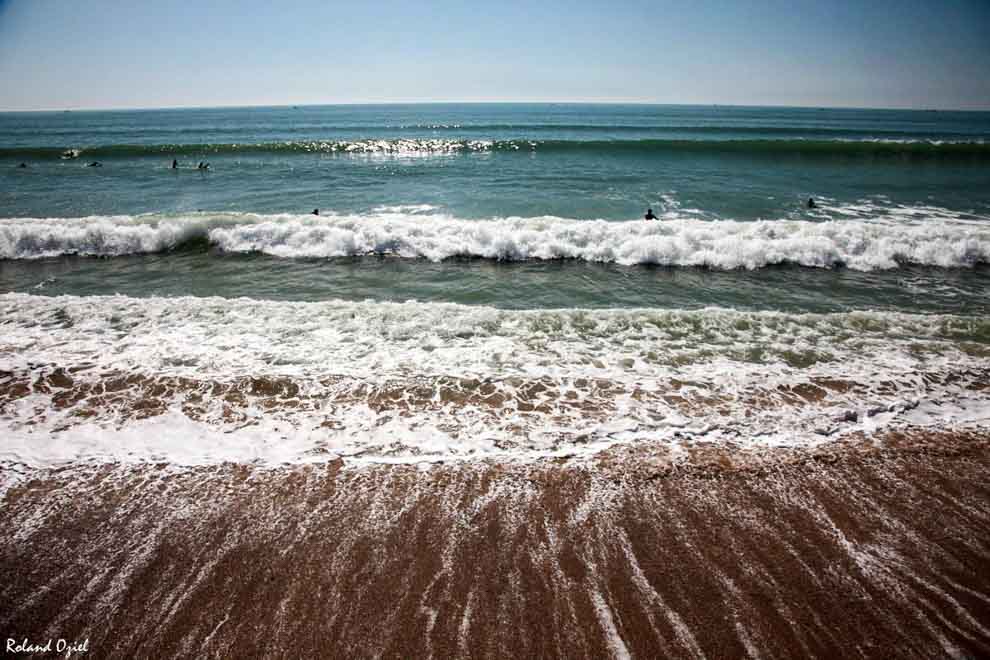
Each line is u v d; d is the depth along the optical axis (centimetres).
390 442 471
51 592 332
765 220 1232
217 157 2427
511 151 2550
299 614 315
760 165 2095
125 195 1586
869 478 427
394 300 837
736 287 896
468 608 317
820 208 1395
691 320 713
